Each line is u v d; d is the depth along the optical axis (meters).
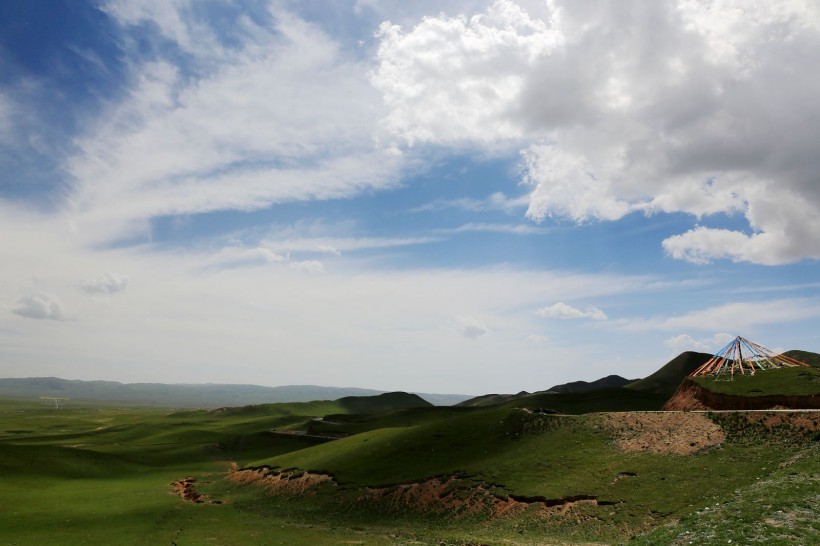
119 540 58.78
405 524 61.53
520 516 55.91
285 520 67.50
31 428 197.25
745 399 69.94
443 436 86.38
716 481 50.12
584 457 65.38
